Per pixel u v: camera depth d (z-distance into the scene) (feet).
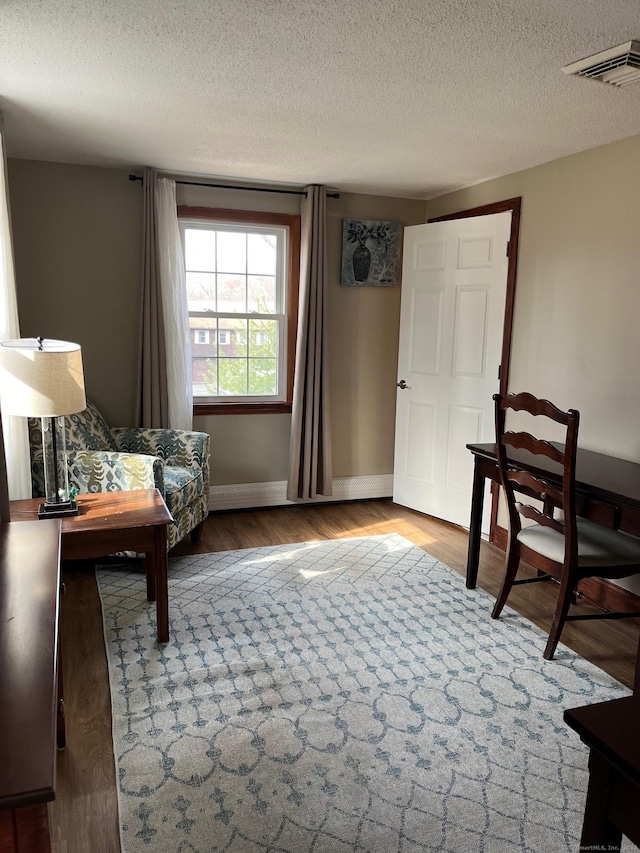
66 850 5.11
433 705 7.14
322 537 12.91
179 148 11.06
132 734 6.51
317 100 8.45
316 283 13.96
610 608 9.89
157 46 6.81
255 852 5.09
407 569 11.21
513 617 9.45
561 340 11.02
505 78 7.48
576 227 10.61
